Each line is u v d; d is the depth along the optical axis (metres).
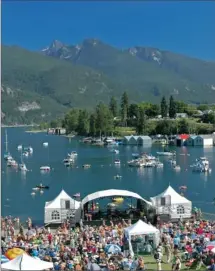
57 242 48.75
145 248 46.56
